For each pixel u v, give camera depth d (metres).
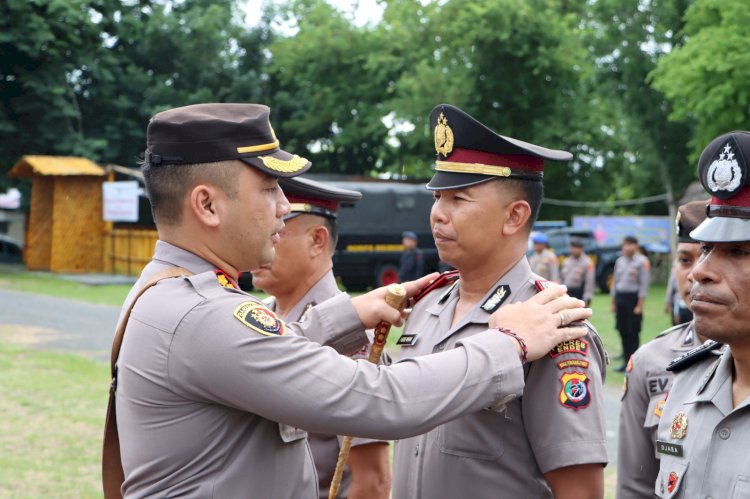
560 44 23.22
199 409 1.84
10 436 6.46
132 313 1.92
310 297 3.00
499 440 2.17
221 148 1.88
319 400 1.80
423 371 1.88
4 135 22.72
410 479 2.35
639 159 26.92
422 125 23.59
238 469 1.85
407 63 25.34
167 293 1.88
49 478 5.55
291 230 2.93
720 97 16.34
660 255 25.19
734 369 1.99
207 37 25.81
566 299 2.09
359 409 1.81
